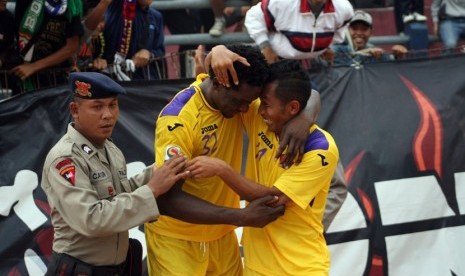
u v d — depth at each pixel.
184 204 10.59
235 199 11.66
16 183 15.17
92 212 10.31
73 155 10.63
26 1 16.36
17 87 16.36
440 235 16.73
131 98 15.82
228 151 11.22
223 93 10.60
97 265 10.87
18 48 16.41
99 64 16.89
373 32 23.39
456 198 16.91
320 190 11.13
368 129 16.80
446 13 22.38
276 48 16.84
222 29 20.62
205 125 10.88
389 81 17.14
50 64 16.20
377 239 16.41
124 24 17.62
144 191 10.34
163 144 10.72
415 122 16.97
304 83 10.43
